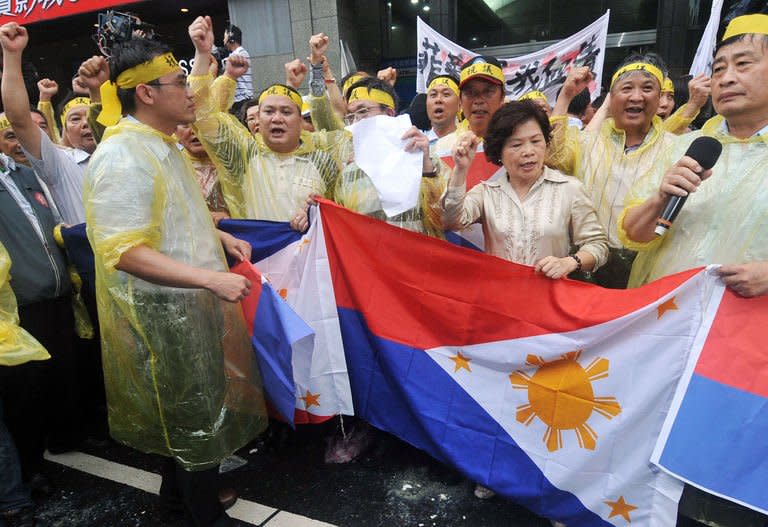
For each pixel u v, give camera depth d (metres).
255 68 9.85
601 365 2.10
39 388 2.71
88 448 3.16
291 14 9.42
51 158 2.99
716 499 1.96
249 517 2.45
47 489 2.73
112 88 2.08
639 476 2.02
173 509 2.46
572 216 2.38
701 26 9.55
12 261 2.62
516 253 2.37
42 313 2.76
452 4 10.01
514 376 2.29
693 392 1.93
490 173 3.13
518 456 2.25
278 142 2.82
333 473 2.76
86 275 2.86
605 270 2.93
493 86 3.01
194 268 1.93
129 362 2.14
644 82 2.67
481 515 2.39
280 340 2.26
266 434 3.11
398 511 2.45
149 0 10.23
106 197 1.87
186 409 2.11
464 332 2.37
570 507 2.15
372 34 10.76
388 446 2.96
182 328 2.06
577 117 4.59
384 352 2.53
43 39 12.95
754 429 1.84
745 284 1.81
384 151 2.39
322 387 2.66
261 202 2.88
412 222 2.78
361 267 2.58
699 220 1.96
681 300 1.95
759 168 1.84
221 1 10.27
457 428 2.37
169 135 2.12
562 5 10.46
